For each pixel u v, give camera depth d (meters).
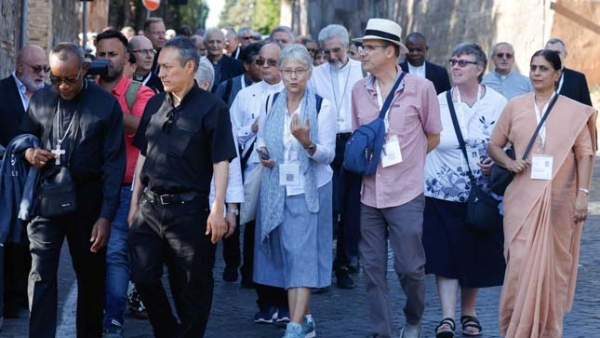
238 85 12.97
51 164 8.86
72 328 10.48
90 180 8.97
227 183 8.59
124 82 10.43
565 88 13.64
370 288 9.59
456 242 10.18
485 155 10.22
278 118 9.91
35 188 8.86
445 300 10.20
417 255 9.49
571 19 27.84
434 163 10.30
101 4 33.16
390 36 9.52
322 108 9.88
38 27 20.55
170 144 8.48
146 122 8.67
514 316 9.38
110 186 8.84
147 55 12.28
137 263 8.65
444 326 10.09
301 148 9.80
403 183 9.46
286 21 54.44
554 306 9.45
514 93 14.63
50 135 8.88
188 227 8.52
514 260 9.41
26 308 11.02
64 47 8.69
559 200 9.43
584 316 11.02
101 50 10.39
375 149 9.43
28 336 9.83
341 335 10.35
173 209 8.51
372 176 9.50
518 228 9.41
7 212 8.96
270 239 9.98
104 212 8.82
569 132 9.39
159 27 16.42
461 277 10.17
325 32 13.10
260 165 10.28
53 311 8.97
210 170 8.63
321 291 12.47
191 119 8.48
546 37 27.89
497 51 14.62
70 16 24.11
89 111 8.85
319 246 9.88
